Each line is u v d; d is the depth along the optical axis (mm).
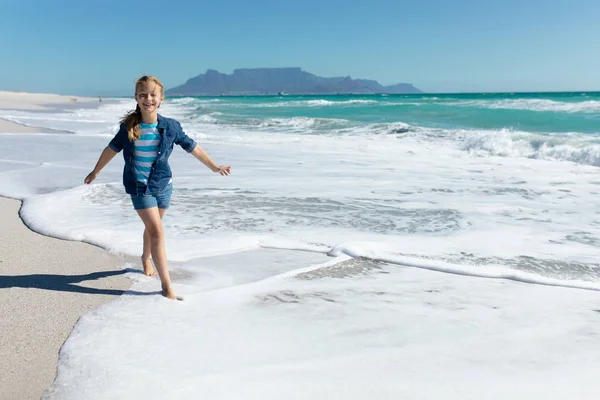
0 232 4836
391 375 2418
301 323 2990
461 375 2438
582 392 2309
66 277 3656
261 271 3916
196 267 3967
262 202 6270
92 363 2441
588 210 6141
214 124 20531
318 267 4035
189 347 2639
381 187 7379
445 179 8117
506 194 7035
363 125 17719
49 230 4812
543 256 4422
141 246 4324
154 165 3230
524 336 2887
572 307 3350
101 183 7145
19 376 2340
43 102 51438
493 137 12477
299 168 9016
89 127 17391
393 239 4816
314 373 2414
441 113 25484
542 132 15297
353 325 2982
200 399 2170
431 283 3766
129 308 3119
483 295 3541
